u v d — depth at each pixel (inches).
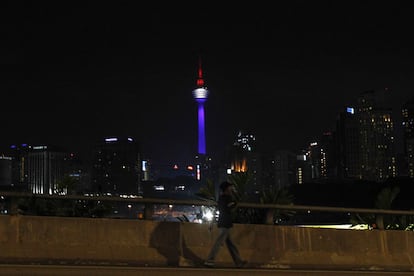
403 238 640.4
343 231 613.0
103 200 510.6
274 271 538.3
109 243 525.0
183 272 499.8
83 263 508.4
